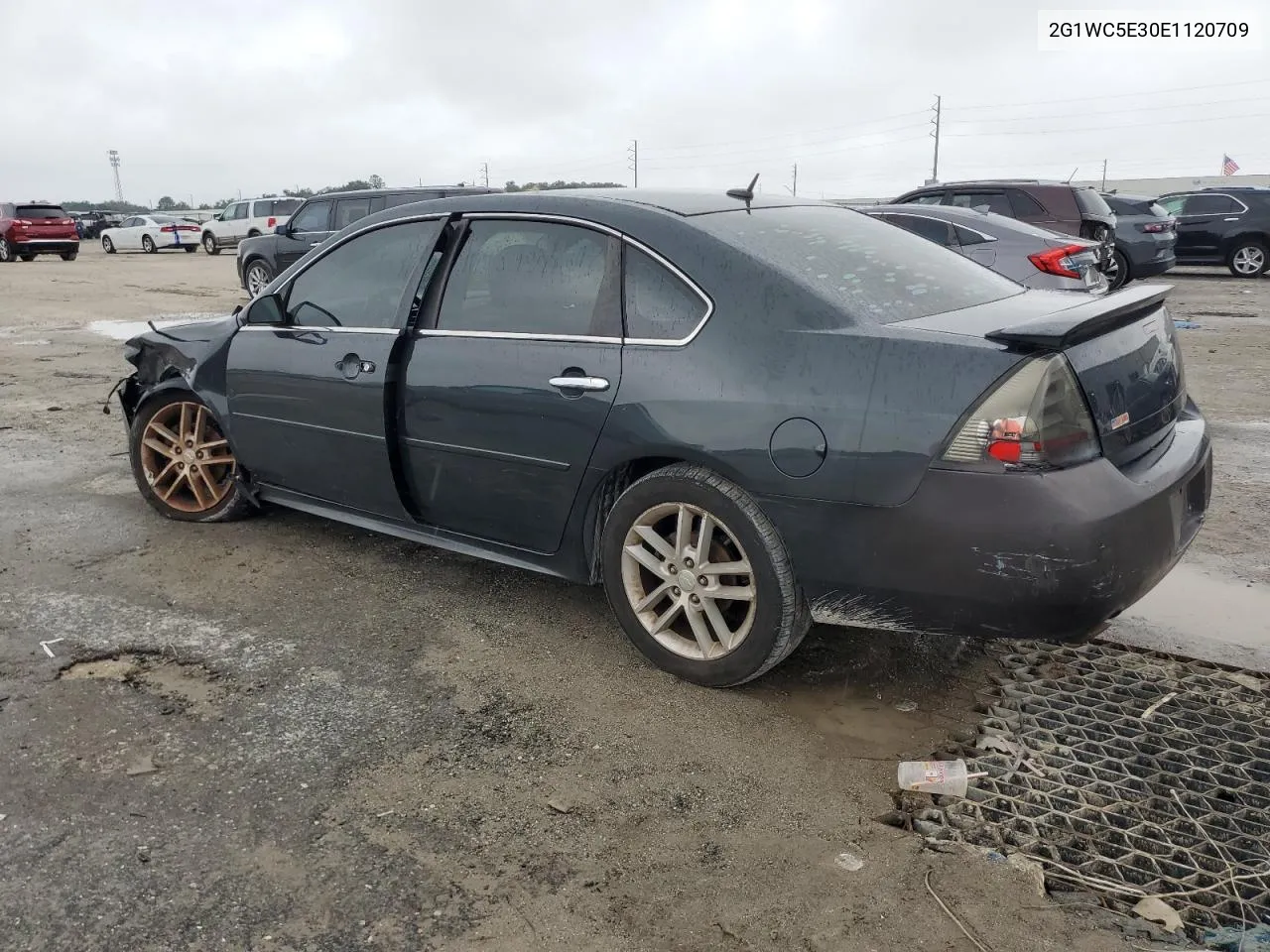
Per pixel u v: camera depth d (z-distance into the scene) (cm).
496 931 223
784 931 223
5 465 606
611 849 252
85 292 1823
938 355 274
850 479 282
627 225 336
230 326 463
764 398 296
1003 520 264
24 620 383
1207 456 326
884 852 250
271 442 441
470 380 362
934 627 288
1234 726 312
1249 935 222
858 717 317
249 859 247
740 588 316
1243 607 400
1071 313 279
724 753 296
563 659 354
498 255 368
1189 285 1767
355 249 414
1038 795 276
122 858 246
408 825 260
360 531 486
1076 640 279
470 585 421
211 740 300
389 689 333
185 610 394
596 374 329
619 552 340
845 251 343
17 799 270
